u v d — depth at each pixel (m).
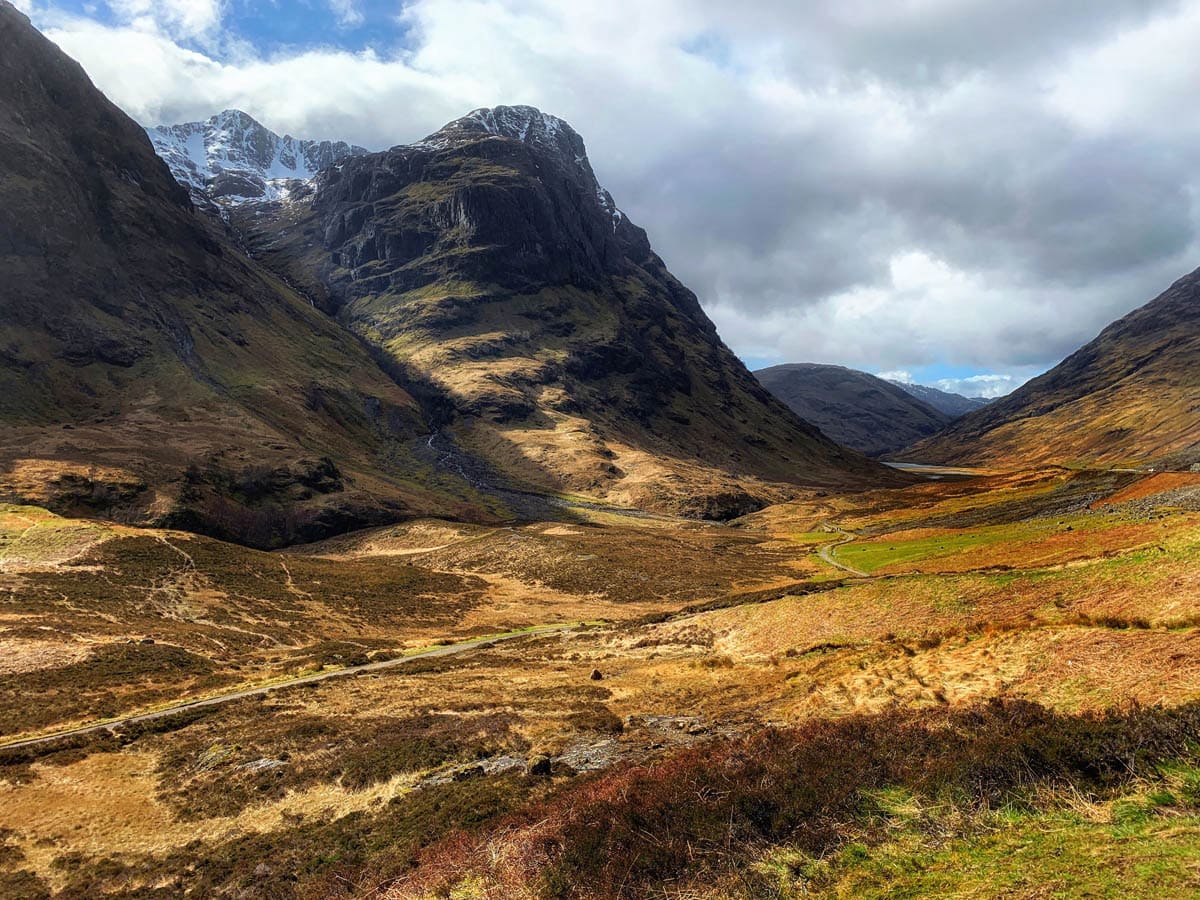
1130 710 13.21
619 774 17.64
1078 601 29.19
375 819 21.75
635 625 63.09
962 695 20.72
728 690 32.81
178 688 47.88
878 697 23.61
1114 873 8.16
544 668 48.09
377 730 32.91
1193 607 22.81
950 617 35.84
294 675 52.53
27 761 32.84
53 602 66.25
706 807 12.43
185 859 22.12
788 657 39.38
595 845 12.05
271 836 22.75
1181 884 7.53
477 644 67.19
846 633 40.25
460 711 35.50
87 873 22.06
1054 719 13.54
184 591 78.31
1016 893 8.27
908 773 12.44
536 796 20.20
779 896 9.77
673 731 26.12
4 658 49.34
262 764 30.12
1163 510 62.31
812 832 11.09
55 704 41.72
